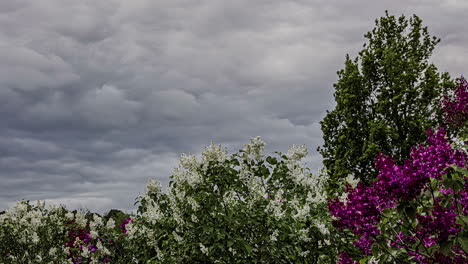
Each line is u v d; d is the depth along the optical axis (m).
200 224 5.72
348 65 17.12
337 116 16.86
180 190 6.32
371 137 14.92
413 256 4.11
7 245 9.52
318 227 5.53
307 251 5.56
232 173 6.22
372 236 4.11
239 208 5.64
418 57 16.23
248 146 6.50
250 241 5.71
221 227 5.59
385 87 15.95
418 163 3.66
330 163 16.33
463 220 3.65
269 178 6.52
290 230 5.68
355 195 4.11
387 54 15.88
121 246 9.34
